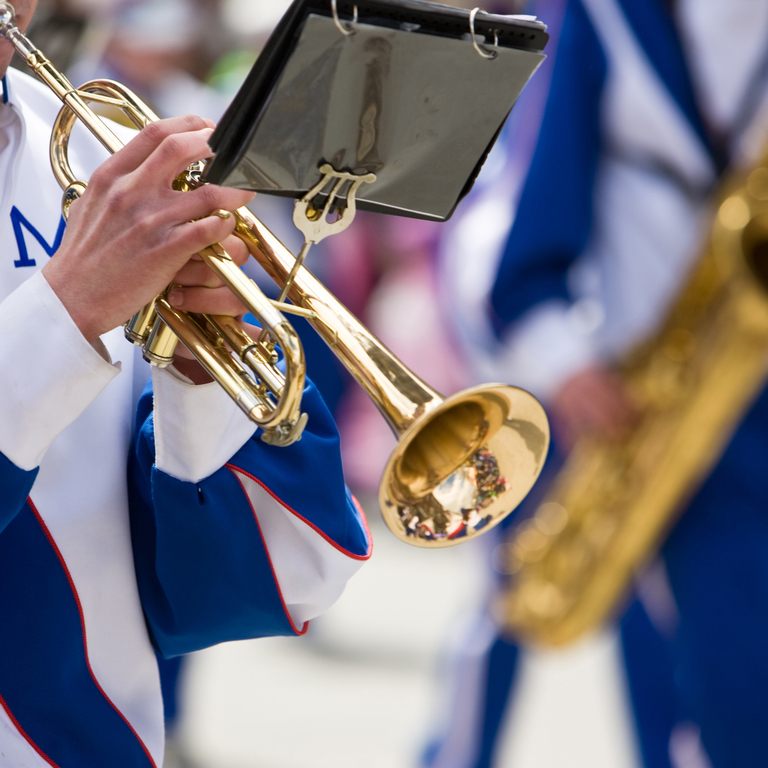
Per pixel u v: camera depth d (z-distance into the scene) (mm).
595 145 12344
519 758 16828
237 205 5043
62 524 5734
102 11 11250
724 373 11719
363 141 5023
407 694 18516
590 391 12188
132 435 6129
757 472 11508
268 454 6113
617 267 12312
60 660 5738
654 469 11922
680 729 13336
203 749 15797
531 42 5008
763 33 12023
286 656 20156
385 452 23234
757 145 11977
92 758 5836
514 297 12469
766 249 12117
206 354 5402
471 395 5660
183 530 5824
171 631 6121
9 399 5074
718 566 11367
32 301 5094
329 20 4621
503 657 13992
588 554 13086
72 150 6266
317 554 6133
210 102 17047
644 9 12180
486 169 13695
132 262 5031
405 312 20969
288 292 5566
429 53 4852
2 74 5785
